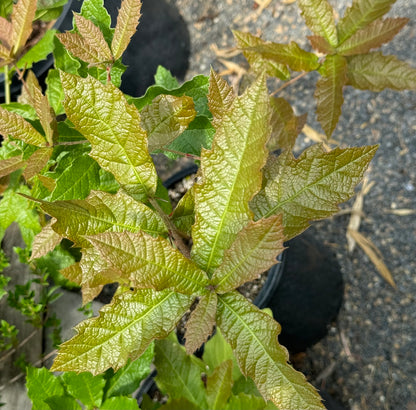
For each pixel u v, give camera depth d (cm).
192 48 129
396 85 50
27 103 70
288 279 97
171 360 65
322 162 32
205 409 61
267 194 33
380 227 117
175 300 32
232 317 31
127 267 29
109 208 31
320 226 120
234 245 29
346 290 116
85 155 53
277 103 58
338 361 113
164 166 122
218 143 29
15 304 73
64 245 74
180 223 37
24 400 77
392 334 111
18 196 71
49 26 80
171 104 39
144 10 119
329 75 50
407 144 117
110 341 31
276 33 127
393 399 108
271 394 29
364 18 48
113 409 55
